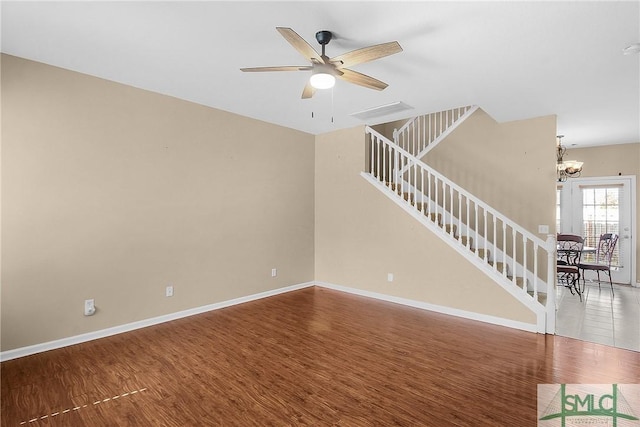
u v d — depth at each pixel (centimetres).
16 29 236
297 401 225
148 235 364
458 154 502
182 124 391
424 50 260
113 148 338
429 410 214
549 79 312
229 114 439
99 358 287
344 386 243
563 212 647
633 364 278
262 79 327
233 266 447
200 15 218
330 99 383
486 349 308
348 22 224
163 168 376
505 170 463
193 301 404
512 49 256
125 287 348
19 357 285
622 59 269
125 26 232
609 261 559
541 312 346
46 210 297
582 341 327
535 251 359
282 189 512
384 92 356
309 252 559
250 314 409
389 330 356
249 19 222
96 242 327
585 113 417
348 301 467
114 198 339
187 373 262
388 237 471
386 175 577
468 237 411
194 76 321
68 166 309
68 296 311
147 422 203
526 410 213
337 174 536
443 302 416
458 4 202
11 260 280
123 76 323
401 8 207
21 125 283
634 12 204
